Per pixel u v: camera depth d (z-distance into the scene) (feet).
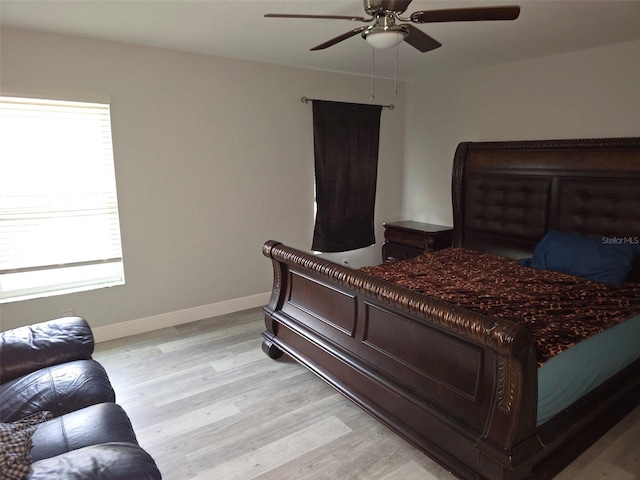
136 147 11.28
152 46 11.03
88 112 10.65
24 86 9.64
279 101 13.44
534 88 12.41
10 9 8.16
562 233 11.00
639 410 8.20
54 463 4.07
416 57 12.17
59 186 10.58
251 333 12.01
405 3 5.98
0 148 9.82
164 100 11.48
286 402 8.64
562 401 6.25
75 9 8.18
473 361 5.91
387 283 6.86
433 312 5.93
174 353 10.78
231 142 12.76
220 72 12.23
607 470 6.66
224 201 12.94
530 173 12.02
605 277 9.53
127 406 8.50
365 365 7.61
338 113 14.51
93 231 11.15
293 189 14.32
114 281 11.79
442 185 15.51
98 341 11.41
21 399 5.96
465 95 14.33
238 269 13.60
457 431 5.94
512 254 12.78
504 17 6.10
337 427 7.84
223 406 8.51
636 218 10.07
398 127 16.49
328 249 15.19
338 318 8.39
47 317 10.73
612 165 10.37
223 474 6.69
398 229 15.24
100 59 10.45
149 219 11.77
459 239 14.24
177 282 12.51
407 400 6.73
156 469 4.22
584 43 10.59
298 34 9.86
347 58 12.37
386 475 6.66
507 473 5.42
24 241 10.32
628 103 10.59
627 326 7.54
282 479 6.57
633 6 7.94
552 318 7.33
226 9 8.19
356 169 15.31
